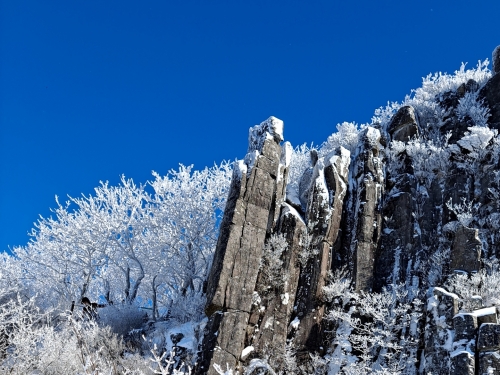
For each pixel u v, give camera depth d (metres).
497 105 24.08
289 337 18.09
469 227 19.95
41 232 28.67
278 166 21.09
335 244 20.12
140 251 27.78
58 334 17.86
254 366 16.81
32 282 27.92
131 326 22.03
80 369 15.91
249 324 17.81
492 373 13.73
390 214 20.95
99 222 27.73
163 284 28.97
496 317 14.88
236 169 20.48
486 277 17.09
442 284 18.44
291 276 19.06
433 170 22.09
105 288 27.33
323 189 20.86
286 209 20.45
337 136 26.72
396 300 18.36
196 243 26.73
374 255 19.94
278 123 21.81
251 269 18.50
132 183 29.53
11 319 18.33
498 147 21.39
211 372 16.44
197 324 19.70
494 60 26.38
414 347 16.59
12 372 15.62
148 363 17.52
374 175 21.66
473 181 21.38
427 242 20.28
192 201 27.44
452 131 24.20
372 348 17.48
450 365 14.32
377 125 24.78
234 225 19.00
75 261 28.19
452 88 27.11
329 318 18.36
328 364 17.36
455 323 15.05
